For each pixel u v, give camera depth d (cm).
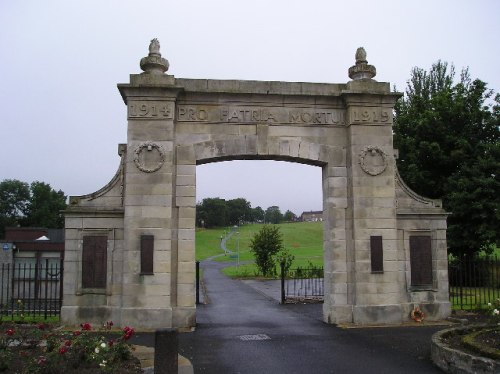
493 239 2394
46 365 853
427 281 1606
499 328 1148
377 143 1606
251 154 1577
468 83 3309
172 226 1515
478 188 2333
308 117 1620
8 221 7206
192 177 1545
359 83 1612
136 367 921
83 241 1496
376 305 1539
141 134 1520
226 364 1042
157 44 1570
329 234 1587
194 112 1575
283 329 1481
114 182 1535
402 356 1113
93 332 1338
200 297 2505
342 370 991
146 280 1465
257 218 17000
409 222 1627
